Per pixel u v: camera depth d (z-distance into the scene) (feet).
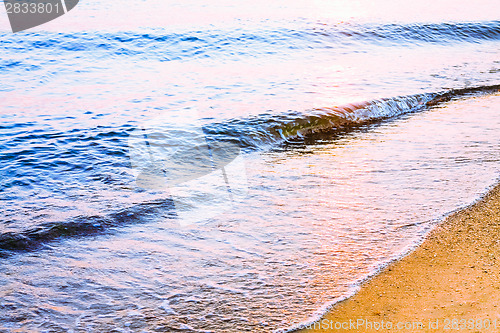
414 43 52.03
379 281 11.53
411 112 28.78
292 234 14.12
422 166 19.33
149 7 64.44
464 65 41.01
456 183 17.47
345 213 15.38
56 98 30.91
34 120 26.25
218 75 37.40
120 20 56.18
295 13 62.69
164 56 44.04
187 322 10.33
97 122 25.93
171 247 13.62
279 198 16.74
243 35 50.80
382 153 21.29
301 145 23.47
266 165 20.44
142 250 13.50
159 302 11.06
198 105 29.19
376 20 59.26
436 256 12.60
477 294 10.74
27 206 16.40
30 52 43.62
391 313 10.22
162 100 30.45
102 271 12.48
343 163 20.22
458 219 14.67
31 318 10.62
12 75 36.88
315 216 15.23
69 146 22.29
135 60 42.65
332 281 11.64
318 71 38.75
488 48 50.24
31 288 11.76
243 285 11.60
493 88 33.27
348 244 13.43
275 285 11.57
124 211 15.98
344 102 29.35
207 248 13.47
